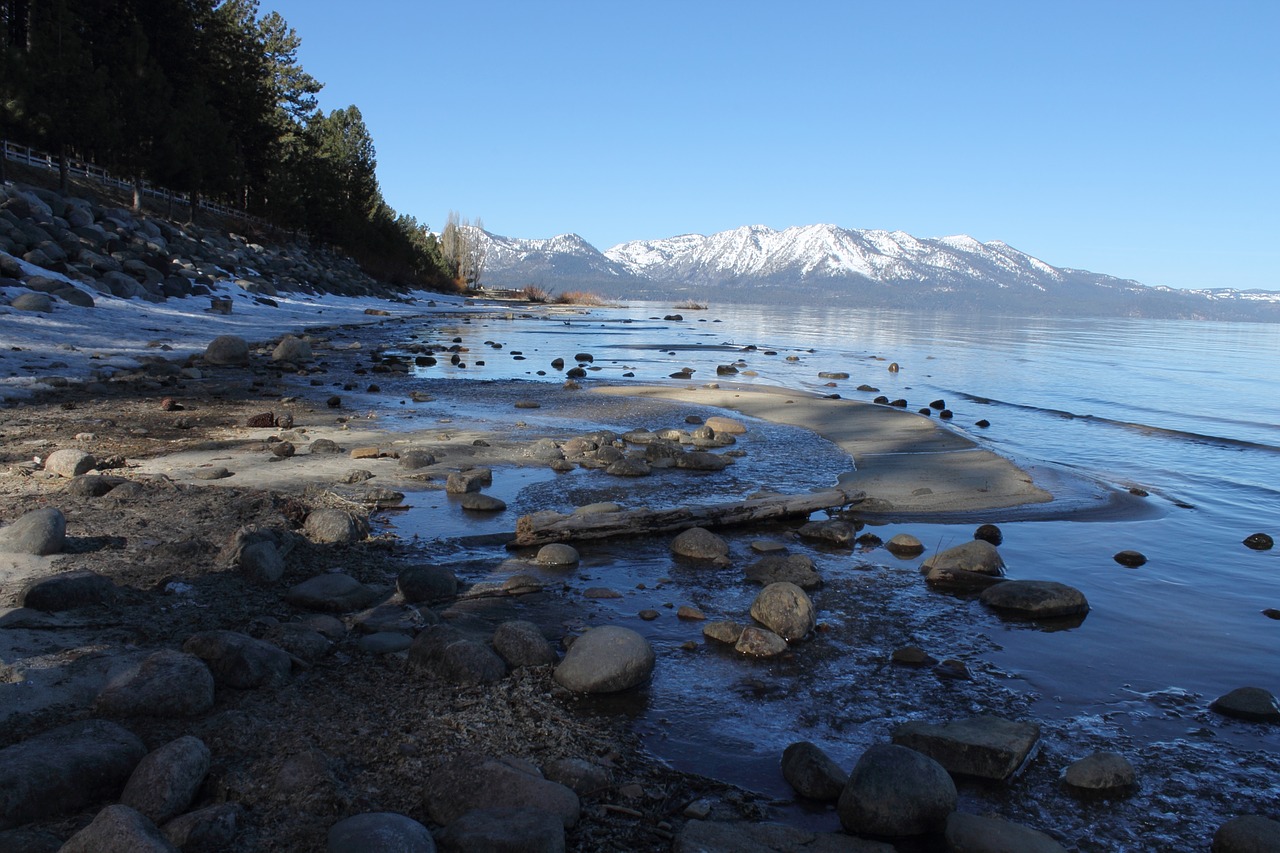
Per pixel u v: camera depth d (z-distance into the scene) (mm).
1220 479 10953
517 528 7273
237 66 56844
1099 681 5035
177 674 4020
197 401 13922
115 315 23688
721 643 5367
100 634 4789
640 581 6512
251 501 7609
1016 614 6059
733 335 43094
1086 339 49812
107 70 42188
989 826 3354
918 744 4078
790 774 3818
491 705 4305
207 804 3357
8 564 5859
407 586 5875
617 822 3451
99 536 6570
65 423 11453
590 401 15836
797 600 5598
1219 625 5984
